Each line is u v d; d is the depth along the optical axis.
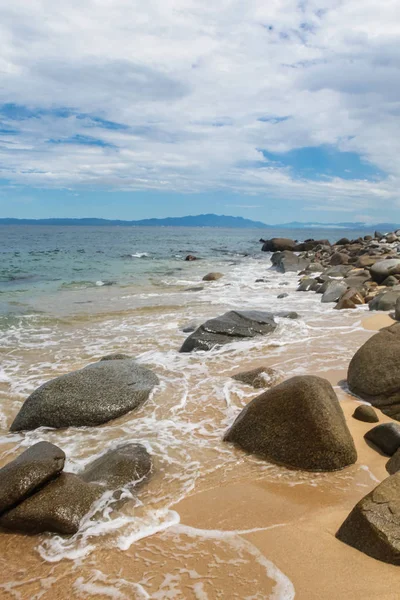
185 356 8.79
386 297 12.74
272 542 3.44
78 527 3.67
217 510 3.89
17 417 6.03
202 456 4.90
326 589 2.93
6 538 3.63
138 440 5.34
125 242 57.09
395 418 5.67
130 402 6.25
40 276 21.89
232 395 6.64
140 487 4.27
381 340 6.70
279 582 3.02
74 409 5.97
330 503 3.95
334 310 13.12
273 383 6.93
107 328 11.55
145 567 3.22
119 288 18.84
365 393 6.18
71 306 14.63
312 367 7.70
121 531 3.63
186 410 6.21
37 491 3.88
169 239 69.56
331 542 3.39
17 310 13.79
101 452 5.14
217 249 46.41
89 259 31.62
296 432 4.71
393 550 3.10
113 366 7.13
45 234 83.12
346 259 26.34
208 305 14.81
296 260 27.42
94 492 4.01
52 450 4.23
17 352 9.38
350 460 4.58
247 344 9.25
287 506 3.93
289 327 10.53
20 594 3.00
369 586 2.93
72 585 3.07
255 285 19.92
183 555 3.33
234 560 3.25
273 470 4.57
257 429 4.99
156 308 14.34
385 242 41.06
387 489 3.47
